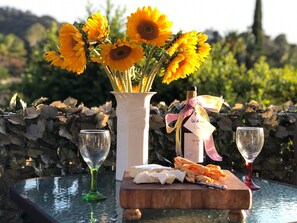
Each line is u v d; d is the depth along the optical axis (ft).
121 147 7.10
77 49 6.33
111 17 22.04
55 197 6.32
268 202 6.09
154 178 5.58
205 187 5.39
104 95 21.22
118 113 7.08
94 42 6.53
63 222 5.22
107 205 5.91
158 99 20.21
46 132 9.03
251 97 19.53
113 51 6.31
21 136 8.93
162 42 6.42
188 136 7.07
